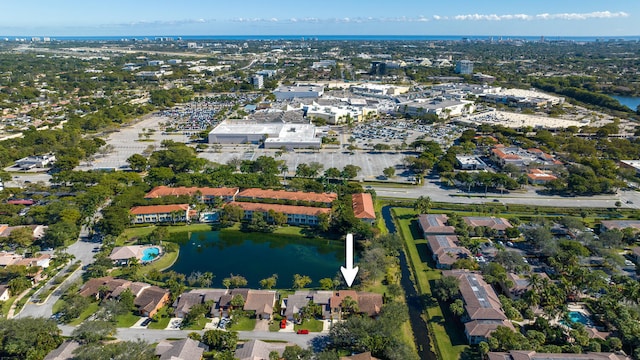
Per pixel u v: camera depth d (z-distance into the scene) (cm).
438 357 13738
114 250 19200
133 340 14162
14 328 13275
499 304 15212
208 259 19950
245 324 15112
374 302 15762
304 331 14688
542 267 18538
